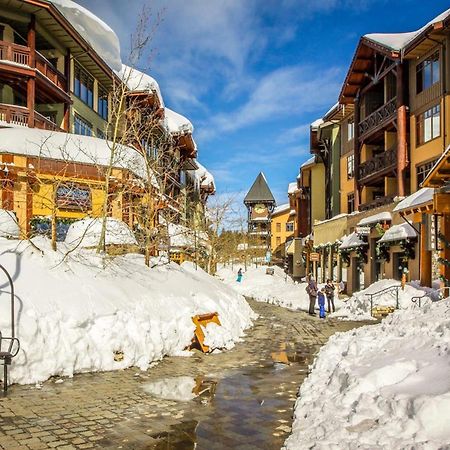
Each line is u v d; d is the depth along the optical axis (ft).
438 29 76.07
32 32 82.84
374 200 101.45
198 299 44.96
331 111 124.36
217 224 119.24
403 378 20.25
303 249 159.53
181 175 138.51
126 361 30.86
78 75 100.32
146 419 20.79
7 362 23.53
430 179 54.80
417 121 86.12
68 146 69.26
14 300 27.96
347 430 17.15
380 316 66.33
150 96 86.22
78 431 19.06
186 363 33.40
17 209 65.41
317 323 61.26
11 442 17.71
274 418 21.24
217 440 18.40
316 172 151.23
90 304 31.37
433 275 72.49
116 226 55.42
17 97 89.35
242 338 46.80
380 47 92.73
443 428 15.48
